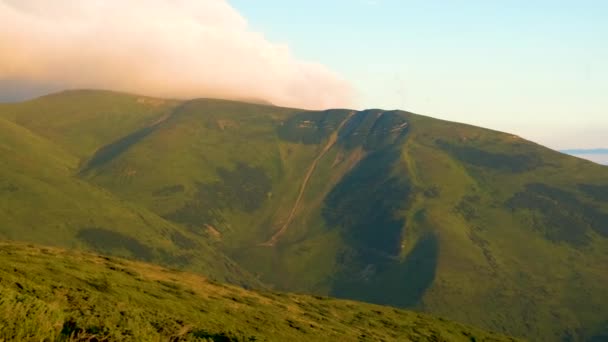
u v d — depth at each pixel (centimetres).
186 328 7844
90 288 9369
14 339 4316
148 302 9756
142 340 6084
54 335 4781
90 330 5631
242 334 9569
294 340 10831
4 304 4356
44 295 6719
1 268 8106
